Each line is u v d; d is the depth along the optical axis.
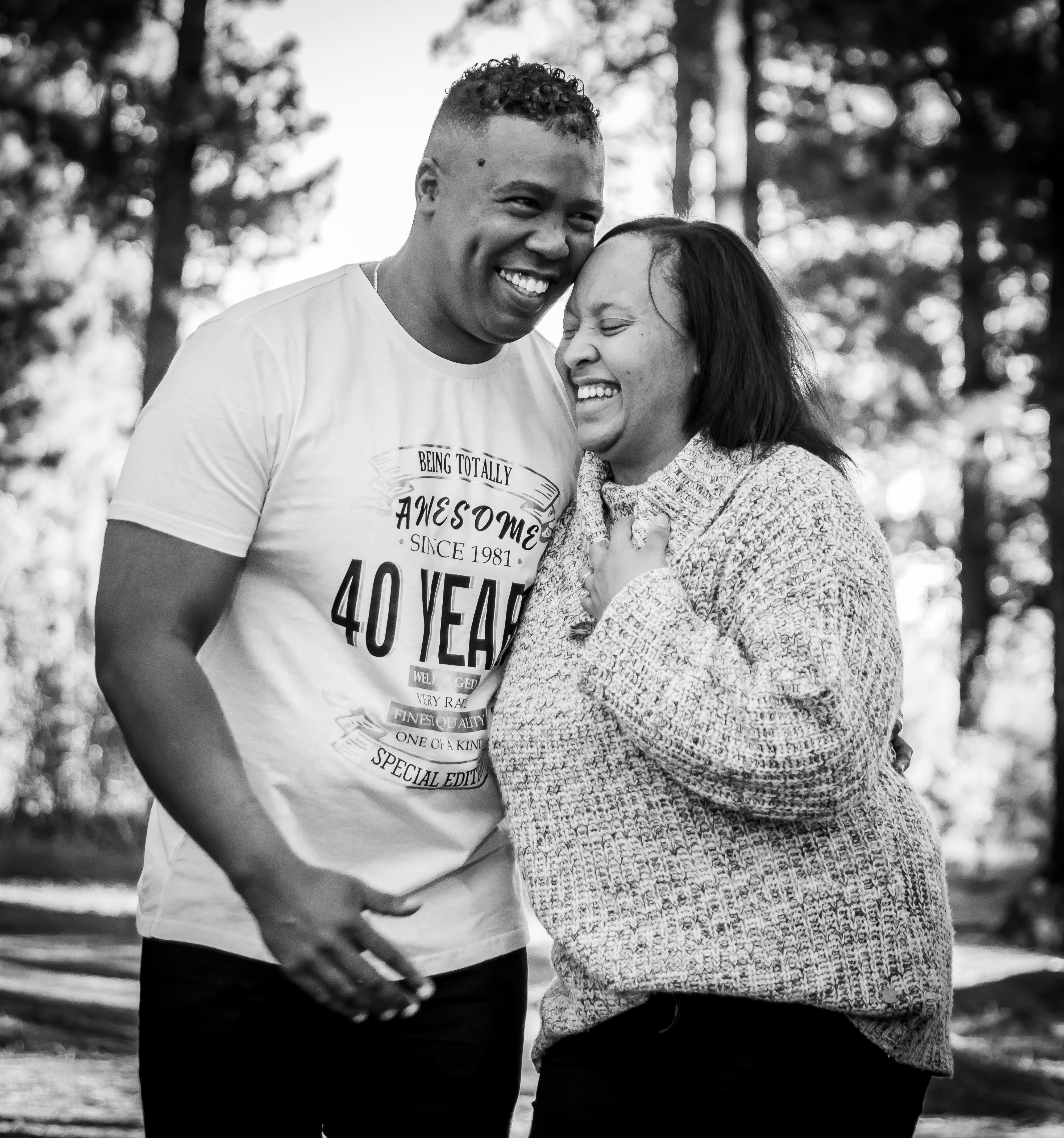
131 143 12.80
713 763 2.10
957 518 18.77
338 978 2.00
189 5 12.43
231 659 2.47
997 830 13.93
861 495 2.44
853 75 12.42
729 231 2.51
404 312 2.56
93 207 13.74
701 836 2.27
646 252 2.46
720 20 11.76
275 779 2.44
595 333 2.48
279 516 2.42
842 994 2.20
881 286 17.48
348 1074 2.58
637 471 2.55
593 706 2.32
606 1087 2.36
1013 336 17.27
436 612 2.51
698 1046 2.28
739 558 2.27
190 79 12.40
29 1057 5.01
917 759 13.81
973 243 16.06
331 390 2.45
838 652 2.11
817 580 2.19
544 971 7.34
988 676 16.44
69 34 12.98
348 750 2.45
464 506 2.54
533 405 2.70
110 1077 4.83
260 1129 2.49
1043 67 11.32
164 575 2.26
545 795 2.37
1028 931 9.66
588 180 2.47
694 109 16.83
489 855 2.68
